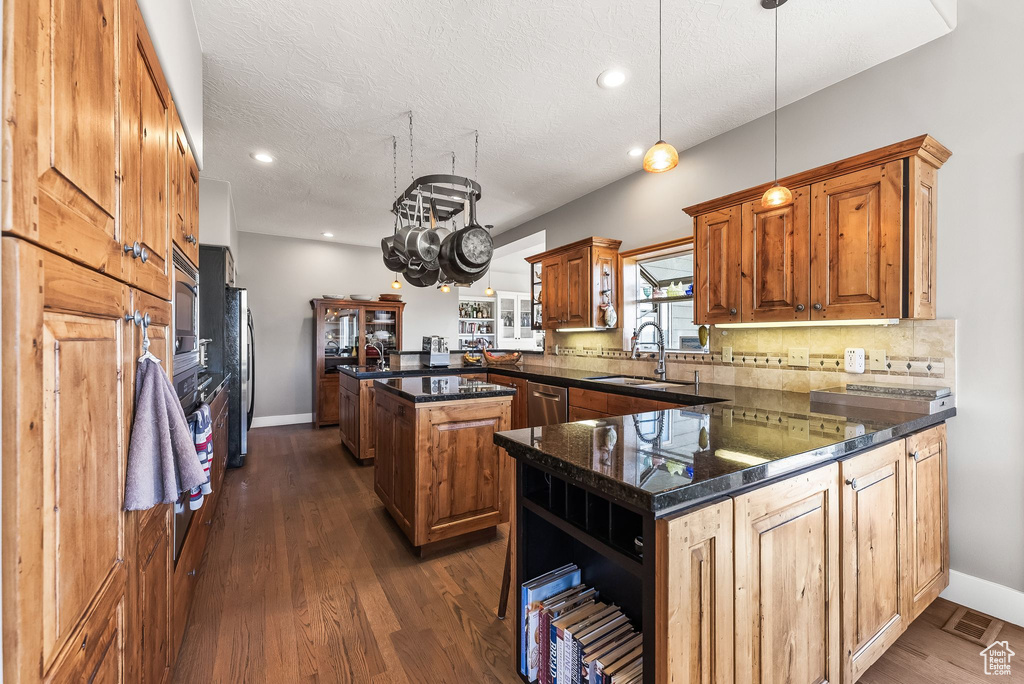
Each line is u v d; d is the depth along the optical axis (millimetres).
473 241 2693
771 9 1837
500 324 8461
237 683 1461
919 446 1648
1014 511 1806
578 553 1510
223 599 1928
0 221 518
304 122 2773
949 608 1889
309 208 4559
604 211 3986
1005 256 1816
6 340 532
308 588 2020
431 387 2607
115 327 862
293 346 5871
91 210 752
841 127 2338
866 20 1897
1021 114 1780
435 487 2314
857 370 2246
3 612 524
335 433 5238
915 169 1822
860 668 1337
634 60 2180
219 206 3736
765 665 1065
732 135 2889
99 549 780
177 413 1022
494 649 1630
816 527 1202
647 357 3533
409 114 2688
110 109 847
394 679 1485
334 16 1868
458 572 2168
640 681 1047
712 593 953
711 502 971
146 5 1112
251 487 3359
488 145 3119
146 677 1076
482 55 2139
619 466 1043
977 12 1887
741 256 2418
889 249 1873
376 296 6445
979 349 1878
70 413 673
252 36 1979
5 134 523
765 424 1521
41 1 594
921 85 2049
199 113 1952
